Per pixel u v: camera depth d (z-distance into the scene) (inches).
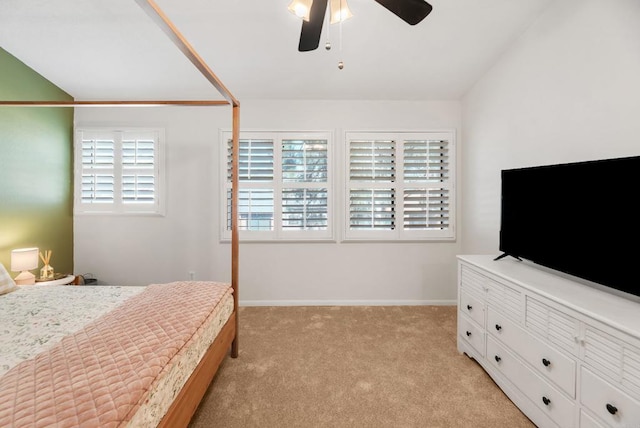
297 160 124.1
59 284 101.2
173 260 124.7
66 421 29.5
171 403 43.4
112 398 33.2
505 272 68.2
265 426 57.4
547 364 53.2
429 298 125.7
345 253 125.6
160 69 103.0
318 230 124.5
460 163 123.8
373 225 124.1
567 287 57.1
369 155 123.3
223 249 124.9
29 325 57.1
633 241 47.8
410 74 106.3
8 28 83.5
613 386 41.6
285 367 77.6
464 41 89.4
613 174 51.2
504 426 57.5
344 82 111.3
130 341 46.6
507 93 93.0
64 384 35.6
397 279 125.8
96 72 104.6
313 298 125.6
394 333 98.0
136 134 122.7
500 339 67.2
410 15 54.5
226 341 72.7
